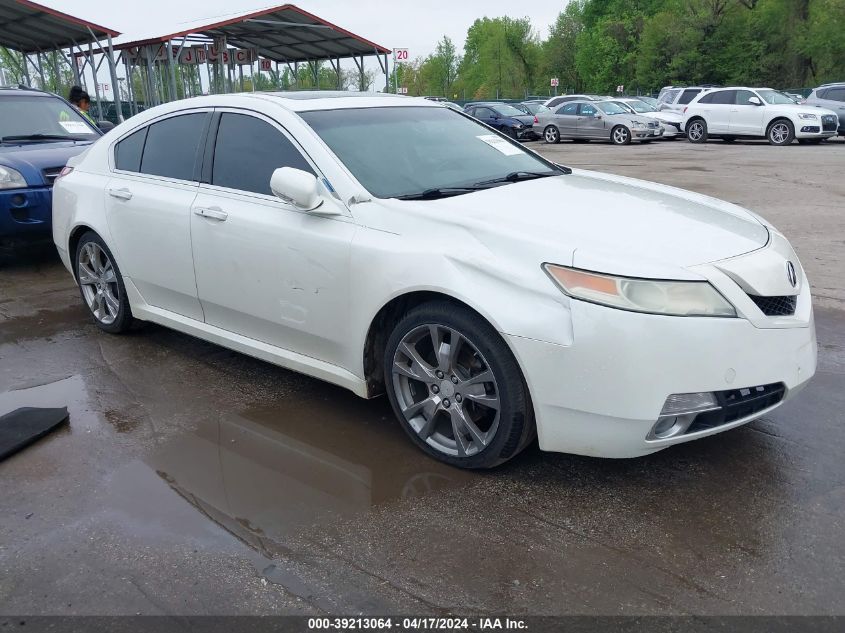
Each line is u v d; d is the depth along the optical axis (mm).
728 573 2508
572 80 74688
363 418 3783
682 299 2719
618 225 3154
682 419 2785
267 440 3561
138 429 3703
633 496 2994
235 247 3861
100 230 4762
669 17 54312
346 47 26078
